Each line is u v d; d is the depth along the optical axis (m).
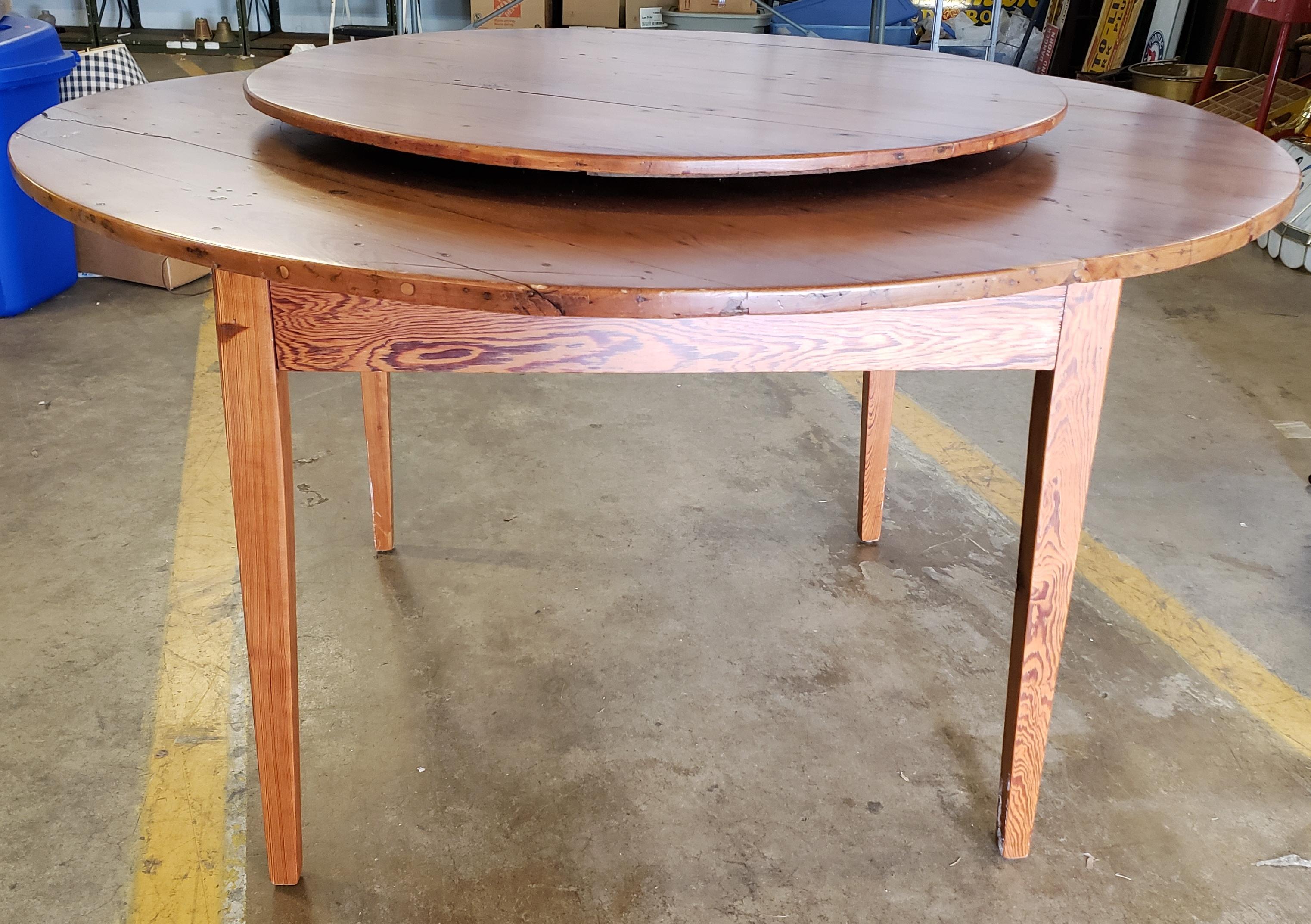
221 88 1.48
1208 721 1.53
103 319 2.79
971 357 0.99
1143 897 1.25
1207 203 1.02
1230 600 1.80
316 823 1.32
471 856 1.28
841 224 0.96
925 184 1.10
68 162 1.07
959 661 1.65
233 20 6.31
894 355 0.96
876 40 4.04
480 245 0.88
